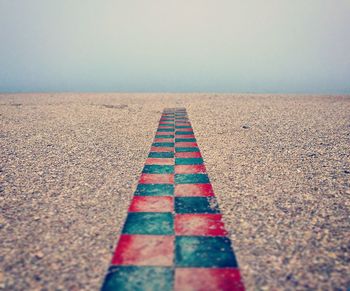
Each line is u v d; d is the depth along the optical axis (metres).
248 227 3.13
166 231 3.06
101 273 2.39
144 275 2.37
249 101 19.22
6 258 2.60
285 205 3.68
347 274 2.38
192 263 2.52
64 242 2.86
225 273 2.39
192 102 18.88
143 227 3.15
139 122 10.79
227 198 3.91
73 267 2.47
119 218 3.36
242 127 9.42
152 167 5.32
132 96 25.39
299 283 2.28
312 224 3.20
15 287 2.23
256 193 4.07
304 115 12.03
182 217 3.38
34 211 3.55
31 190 4.22
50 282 2.29
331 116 11.64
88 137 8.00
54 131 8.84
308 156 5.90
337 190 4.16
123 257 2.61
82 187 4.33
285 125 9.69
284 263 2.52
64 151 6.45
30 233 3.03
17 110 13.98
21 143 7.23
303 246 2.78
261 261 2.55
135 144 7.22
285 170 5.05
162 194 4.07
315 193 4.06
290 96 24.55
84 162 5.61
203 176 4.80
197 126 9.84
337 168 5.12
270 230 3.07
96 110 14.22
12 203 3.78
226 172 4.99
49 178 4.72
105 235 2.99
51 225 3.20
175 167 5.31
